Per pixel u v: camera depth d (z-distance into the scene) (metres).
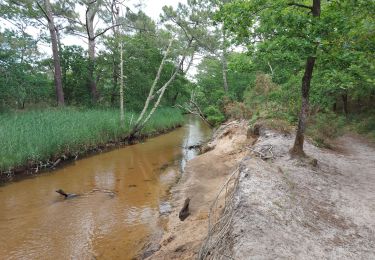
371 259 4.51
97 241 7.16
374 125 18.62
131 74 27.23
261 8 7.98
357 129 18.97
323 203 6.44
